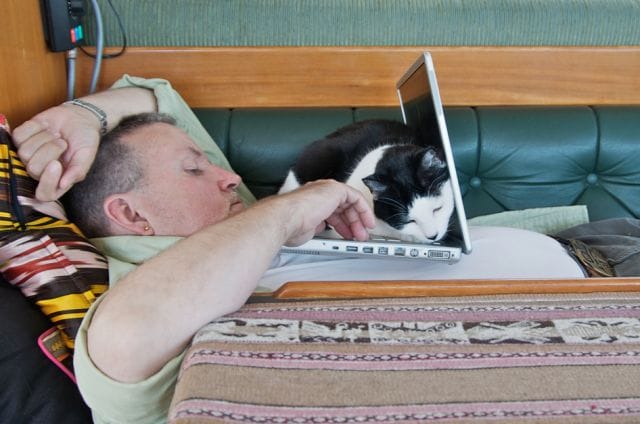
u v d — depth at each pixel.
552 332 0.51
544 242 1.03
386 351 0.48
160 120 1.00
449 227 1.14
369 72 1.31
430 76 0.95
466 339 0.50
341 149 1.19
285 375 0.45
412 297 0.58
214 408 0.42
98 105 1.01
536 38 1.31
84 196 0.90
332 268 0.94
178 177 0.93
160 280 0.53
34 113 1.05
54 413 0.67
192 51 1.28
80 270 0.75
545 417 0.41
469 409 0.42
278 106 1.32
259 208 0.64
